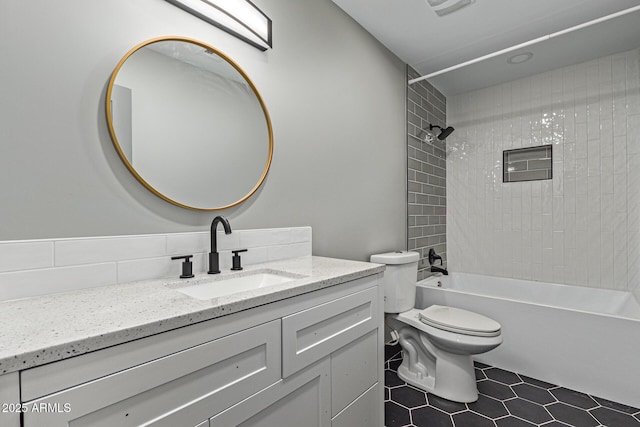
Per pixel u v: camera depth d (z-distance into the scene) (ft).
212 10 4.23
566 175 9.14
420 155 9.73
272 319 2.97
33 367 1.69
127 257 3.49
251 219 4.84
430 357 6.54
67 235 3.10
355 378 4.06
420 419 5.31
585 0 6.35
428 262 9.99
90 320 2.18
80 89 3.20
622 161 8.36
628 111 8.27
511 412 5.49
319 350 3.47
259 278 4.32
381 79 7.97
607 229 8.55
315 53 6.01
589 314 6.08
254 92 4.87
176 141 3.96
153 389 2.16
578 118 8.96
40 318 2.24
